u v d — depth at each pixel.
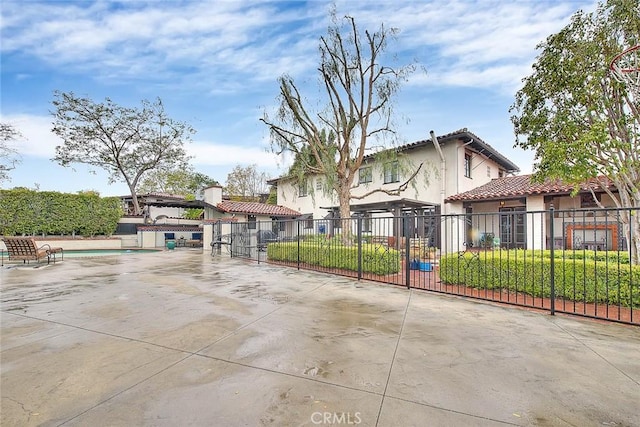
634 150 5.97
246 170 34.94
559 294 5.36
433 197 13.85
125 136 22.56
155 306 4.97
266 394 2.35
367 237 10.09
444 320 4.26
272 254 11.57
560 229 10.87
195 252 16.42
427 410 2.15
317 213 19.22
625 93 5.94
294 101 10.90
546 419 2.06
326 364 2.87
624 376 2.65
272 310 4.75
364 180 16.39
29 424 1.99
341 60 10.15
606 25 6.03
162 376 2.63
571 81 6.14
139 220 21.62
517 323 4.14
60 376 2.63
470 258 6.33
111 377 2.62
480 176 15.15
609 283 4.92
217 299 5.47
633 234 5.90
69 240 17.34
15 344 3.35
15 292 6.06
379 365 2.85
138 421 2.02
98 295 5.78
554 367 2.82
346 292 6.10
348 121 11.05
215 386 2.47
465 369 2.77
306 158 11.34
